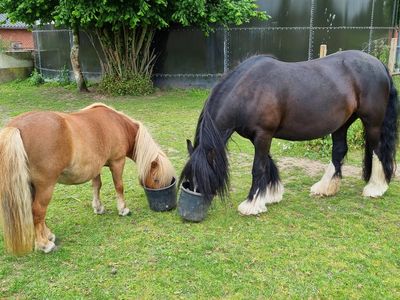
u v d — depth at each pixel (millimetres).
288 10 10344
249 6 9422
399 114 3844
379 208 3621
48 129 2635
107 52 10445
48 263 2770
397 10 11070
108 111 3307
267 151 3379
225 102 3238
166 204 3570
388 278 2562
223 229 3248
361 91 3506
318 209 3625
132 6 8562
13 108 8711
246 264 2732
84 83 10727
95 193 3516
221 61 10867
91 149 2963
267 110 3215
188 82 11180
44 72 13422
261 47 10672
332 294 2410
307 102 3311
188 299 2377
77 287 2506
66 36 12227
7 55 13336
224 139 3264
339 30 10484
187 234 3168
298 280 2549
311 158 5109
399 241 3031
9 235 2479
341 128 3824
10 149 2414
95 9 8195
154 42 11000
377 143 3742
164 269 2684
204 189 3150
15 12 9031
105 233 3205
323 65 3453
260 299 2377
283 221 3377
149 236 3141
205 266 2705
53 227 3322
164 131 6656
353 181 4328
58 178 2896
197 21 9414
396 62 11078
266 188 3547
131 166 5000
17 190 2434
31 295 2436
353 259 2777
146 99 9617
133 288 2484
